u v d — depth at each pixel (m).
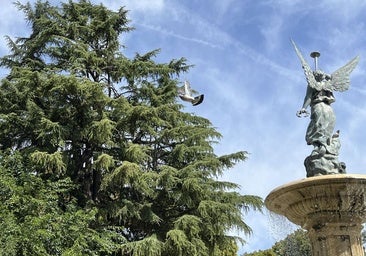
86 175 18.05
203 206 16.41
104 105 17.55
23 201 13.93
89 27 19.25
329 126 10.44
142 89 19.12
